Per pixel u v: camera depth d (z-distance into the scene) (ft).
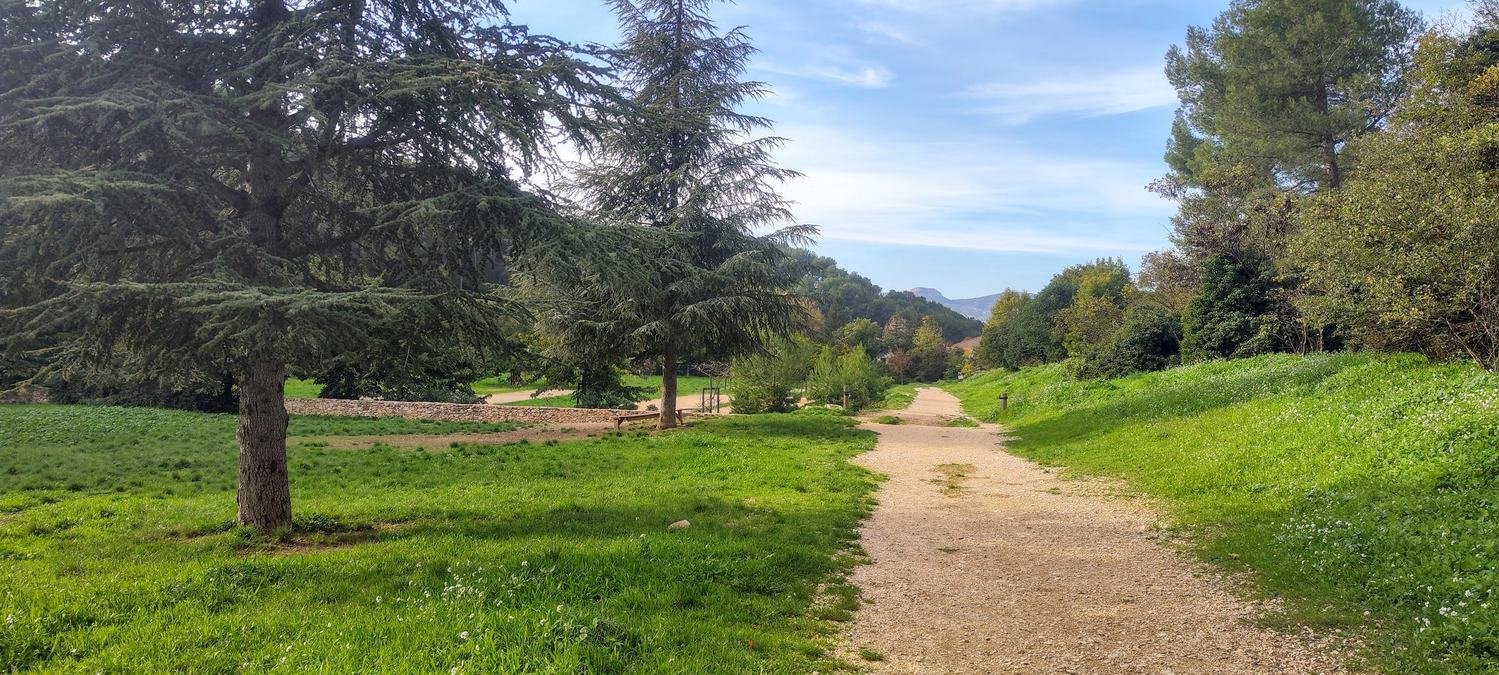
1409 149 52.19
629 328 68.74
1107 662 17.48
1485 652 15.84
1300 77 90.27
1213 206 96.32
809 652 17.80
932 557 27.25
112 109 22.61
